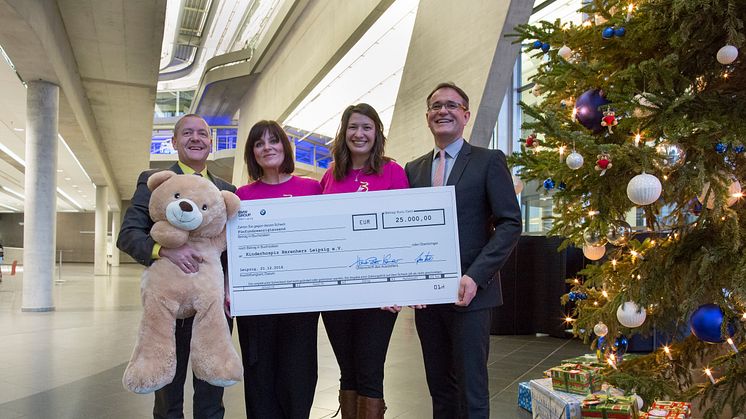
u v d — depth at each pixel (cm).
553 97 283
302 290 256
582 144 221
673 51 238
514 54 800
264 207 259
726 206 219
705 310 226
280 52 2105
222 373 227
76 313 969
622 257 295
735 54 211
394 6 1255
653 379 265
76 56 1184
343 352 279
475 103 815
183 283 231
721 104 228
